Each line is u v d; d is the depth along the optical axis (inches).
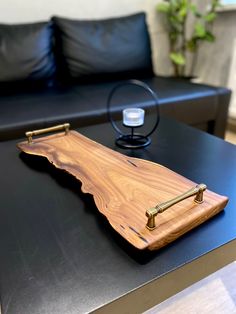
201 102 63.5
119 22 77.3
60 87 69.5
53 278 17.8
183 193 23.2
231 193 26.1
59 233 21.5
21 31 66.5
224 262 21.5
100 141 37.2
